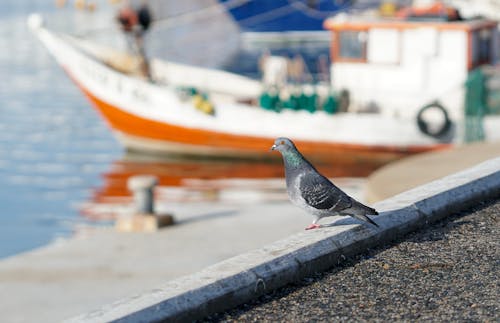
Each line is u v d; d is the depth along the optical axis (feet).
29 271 38.86
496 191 24.81
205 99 89.40
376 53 79.46
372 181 42.19
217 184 80.33
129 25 95.61
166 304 16.20
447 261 19.63
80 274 38.01
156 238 43.96
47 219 65.67
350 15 82.74
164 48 147.02
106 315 15.65
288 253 18.80
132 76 98.22
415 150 82.23
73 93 118.42
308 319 16.76
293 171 19.94
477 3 104.42
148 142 92.63
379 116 81.71
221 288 17.17
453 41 76.59
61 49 93.81
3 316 32.91
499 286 18.03
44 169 81.10
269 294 18.08
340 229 20.29
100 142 92.89
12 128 97.66
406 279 18.66
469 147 48.73
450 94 78.13
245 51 137.08
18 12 213.46
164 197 74.38
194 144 90.07
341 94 82.28
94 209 68.95
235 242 42.65
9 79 129.49
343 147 84.58
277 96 86.84
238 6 135.13
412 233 21.71
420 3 100.53
